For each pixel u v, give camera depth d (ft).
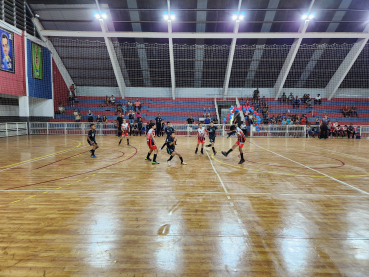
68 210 13.01
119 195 15.57
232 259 8.66
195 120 74.02
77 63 75.92
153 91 83.97
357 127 63.72
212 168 24.30
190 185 17.99
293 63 75.97
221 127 66.28
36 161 27.22
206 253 9.02
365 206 13.94
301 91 84.02
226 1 59.21
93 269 8.05
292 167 25.09
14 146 39.93
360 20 63.36
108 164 25.94
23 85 59.57
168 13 58.59
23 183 18.29
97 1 57.11
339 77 76.28
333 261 8.61
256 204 14.11
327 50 71.72
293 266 8.30
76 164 25.79
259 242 9.84
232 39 66.95
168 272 7.93
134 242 9.76
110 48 67.31
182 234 10.45
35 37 63.10
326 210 13.28
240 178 20.24
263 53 72.79
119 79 76.02
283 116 70.38
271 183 18.74
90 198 14.96
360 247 9.56
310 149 40.14
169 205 13.84
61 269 8.04
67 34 64.80
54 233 10.47
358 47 68.13
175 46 70.23
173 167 24.66
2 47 52.54
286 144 47.98
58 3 60.23
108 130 65.67
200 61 74.84
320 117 75.87
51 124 64.85
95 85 82.84
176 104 80.84
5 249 9.20
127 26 65.67
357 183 18.90
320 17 62.75
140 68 76.59
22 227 11.01
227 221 11.76
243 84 82.79
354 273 7.97
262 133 65.26
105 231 10.68
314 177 20.79
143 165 25.57
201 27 65.82
